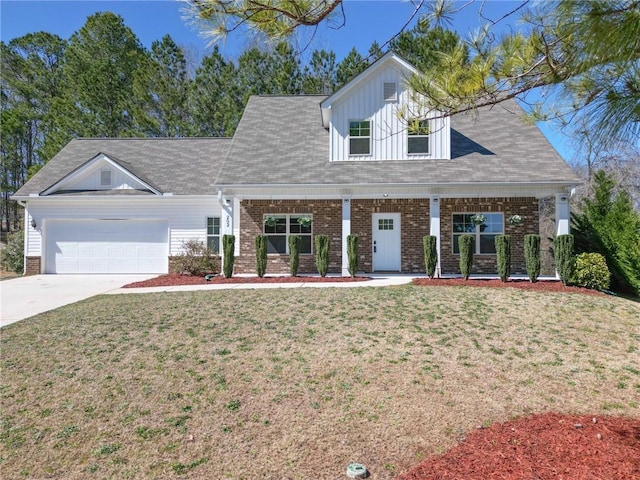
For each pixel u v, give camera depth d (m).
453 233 14.86
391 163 14.42
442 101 3.72
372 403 4.67
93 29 29.23
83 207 16.45
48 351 6.31
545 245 15.12
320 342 6.55
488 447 3.76
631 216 12.48
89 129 26.25
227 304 9.13
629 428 4.12
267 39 3.32
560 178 12.82
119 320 7.97
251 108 18.48
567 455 3.56
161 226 16.48
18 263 17.73
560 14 2.43
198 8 2.98
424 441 3.93
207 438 4.01
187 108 26.70
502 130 15.87
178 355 6.05
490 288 10.91
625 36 2.28
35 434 4.09
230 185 13.34
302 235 15.40
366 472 3.45
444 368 5.63
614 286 12.32
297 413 4.46
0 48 30.86
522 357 6.09
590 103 2.95
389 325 7.41
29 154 33.19
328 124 16.14
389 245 15.11
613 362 5.99
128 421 4.32
